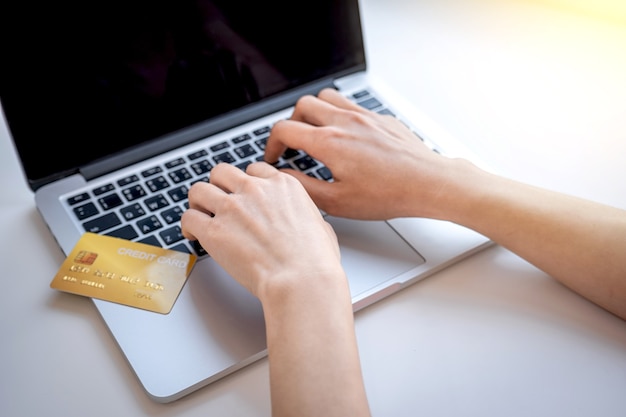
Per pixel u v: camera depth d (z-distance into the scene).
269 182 0.63
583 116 0.80
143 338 0.57
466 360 0.55
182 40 0.73
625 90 0.83
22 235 0.68
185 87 0.75
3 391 0.55
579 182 0.71
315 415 0.45
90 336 0.59
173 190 0.71
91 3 0.68
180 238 0.66
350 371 0.48
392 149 0.66
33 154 0.70
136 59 0.71
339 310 0.51
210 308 0.59
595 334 0.56
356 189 0.66
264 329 0.57
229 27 0.75
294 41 0.80
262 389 0.54
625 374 0.53
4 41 0.65
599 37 0.92
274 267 0.55
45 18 0.66
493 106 0.82
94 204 0.70
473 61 0.90
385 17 0.99
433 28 0.96
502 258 0.64
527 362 0.55
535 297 0.60
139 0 0.70
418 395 0.53
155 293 0.60
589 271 0.57
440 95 0.84
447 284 0.62
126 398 0.54
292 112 0.81
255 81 0.79
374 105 0.81
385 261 0.63
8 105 0.67
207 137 0.78
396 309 0.60
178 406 0.53
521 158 0.74
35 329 0.59
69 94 0.70
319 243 0.56
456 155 0.73
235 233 0.59
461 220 0.63
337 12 0.81
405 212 0.65
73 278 0.62
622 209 0.64
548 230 0.58
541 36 0.93
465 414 0.52
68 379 0.56
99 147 0.73
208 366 0.55
